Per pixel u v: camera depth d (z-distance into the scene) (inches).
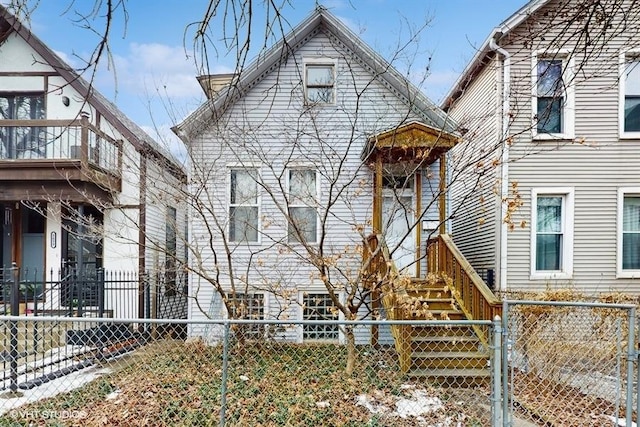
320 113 353.7
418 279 304.2
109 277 385.4
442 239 307.4
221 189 348.8
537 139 353.4
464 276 270.8
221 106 303.3
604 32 169.6
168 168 378.0
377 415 169.8
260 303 343.3
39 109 401.1
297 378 218.8
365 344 320.2
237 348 251.9
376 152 304.8
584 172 355.6
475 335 250.2
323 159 332.8
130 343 276.8
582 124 354.3
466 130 304.5
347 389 201.9
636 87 354.3
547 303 136.4
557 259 359.6
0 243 413.1
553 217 361.7
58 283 306.2
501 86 317.7
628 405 134.3
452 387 222.1
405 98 345.7
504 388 132.3
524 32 340.8
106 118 388.8
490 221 366.9
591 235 355.6
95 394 198.2
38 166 345.7
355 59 358.3
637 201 360.2
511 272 352.8
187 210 353.4
